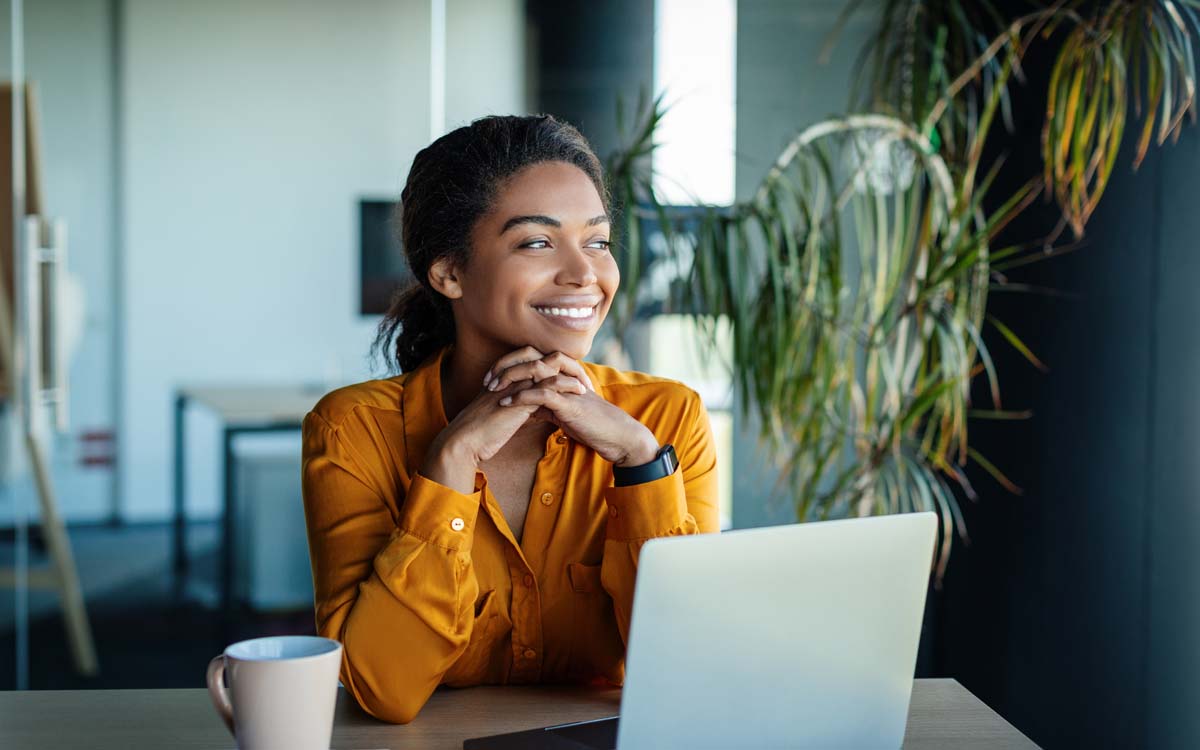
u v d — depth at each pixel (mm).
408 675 1178
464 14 3322
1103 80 2318
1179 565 2213
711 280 2797
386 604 1191
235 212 3238
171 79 3189
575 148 1324
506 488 1342
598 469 1338
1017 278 2754
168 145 3195
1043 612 2646
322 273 3295
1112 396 2432
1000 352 2820
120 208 3176
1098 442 2475
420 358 1487
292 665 884
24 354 3135
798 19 3311
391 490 1337
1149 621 2299
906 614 1017
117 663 3246
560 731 1114
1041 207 2668
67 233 3146
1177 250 2238
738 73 3305
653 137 3275
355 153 3295
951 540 2969
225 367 3254
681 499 1288
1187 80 2154
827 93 3301
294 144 3264
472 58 3330
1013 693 2750
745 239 2785
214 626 3307
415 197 1355
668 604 903
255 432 3289
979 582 2881
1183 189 2227
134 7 3160
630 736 925
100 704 1209
